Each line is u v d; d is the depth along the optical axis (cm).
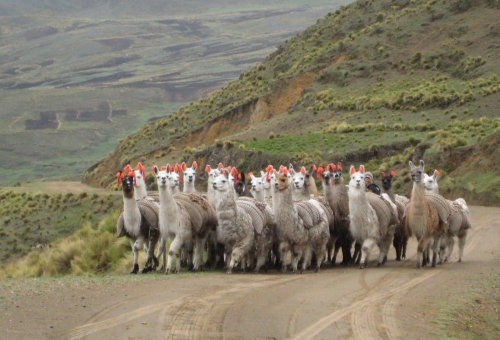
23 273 2727
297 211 1981
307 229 1981
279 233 1977
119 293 1570
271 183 2166
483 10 8356
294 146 5875
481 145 4403
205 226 2070
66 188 7606
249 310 1420
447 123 5809
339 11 10594
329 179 2155
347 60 8494
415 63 7794
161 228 1984
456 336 1329
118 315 1364
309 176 2459
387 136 5616
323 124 6769
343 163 5216
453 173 4409
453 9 8612
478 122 5375
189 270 2091
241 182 2436
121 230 2125
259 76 9675
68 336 1234
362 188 2008
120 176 2098
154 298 1514
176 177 2350
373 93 7381
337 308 1459
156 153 8431
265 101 8556
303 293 1600
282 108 8444
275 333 1273
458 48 7688
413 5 9500
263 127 7319
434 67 7581
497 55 7275
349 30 9656
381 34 8744
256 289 1642
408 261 2211
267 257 2044
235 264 2088
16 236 4891
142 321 1323
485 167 4228
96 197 5378
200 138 8619
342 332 1291
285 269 1994
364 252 2016
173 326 1297
